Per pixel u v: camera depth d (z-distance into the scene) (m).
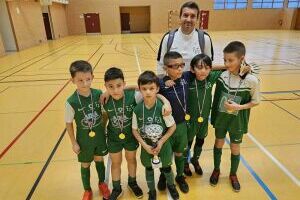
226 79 2.17
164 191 2.38
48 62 8.85
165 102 1.99
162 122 2.01
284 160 2.81
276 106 4.34
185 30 2.40
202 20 21.59
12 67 8.09
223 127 2.29
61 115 4.14
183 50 2.44
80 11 20.44
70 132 2.06
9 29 11.35
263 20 22.36
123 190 2.42
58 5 18.50
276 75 6.50
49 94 5.29
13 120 4.00
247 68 2.07
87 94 2.01
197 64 2.05
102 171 2.31
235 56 2.00
